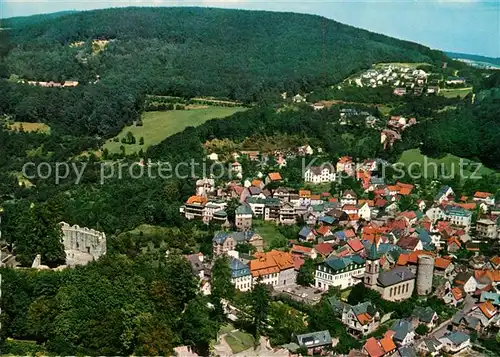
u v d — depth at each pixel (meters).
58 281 191.50
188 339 192.88
